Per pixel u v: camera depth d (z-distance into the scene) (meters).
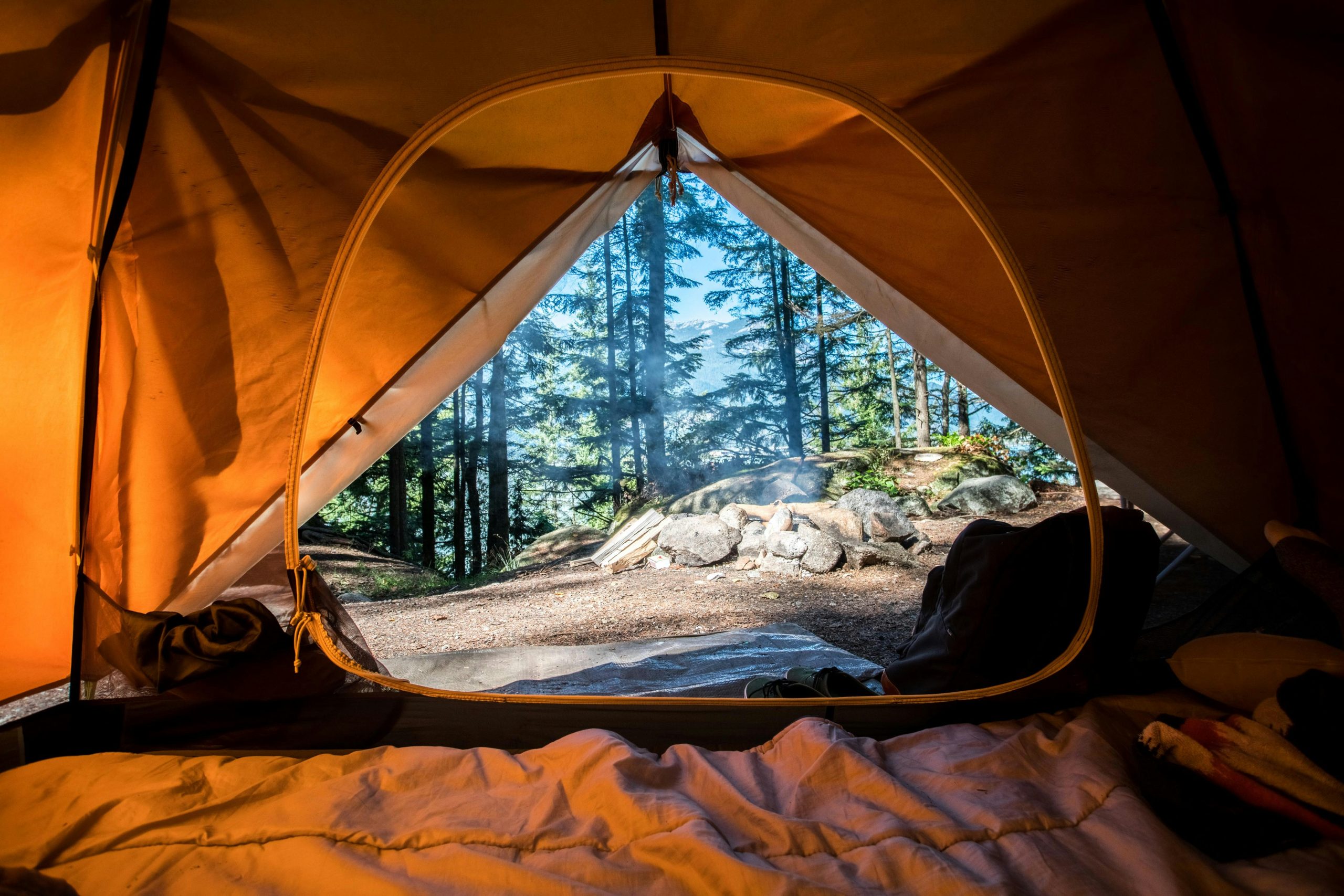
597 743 1.67
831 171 2.76
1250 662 1.76
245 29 2.11
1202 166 2.38
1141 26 2.23
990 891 1.16
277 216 2.42
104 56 1.95
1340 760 1.38
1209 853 1.34
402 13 2.16
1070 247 2.61
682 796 1.50
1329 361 2.32
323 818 1.48
